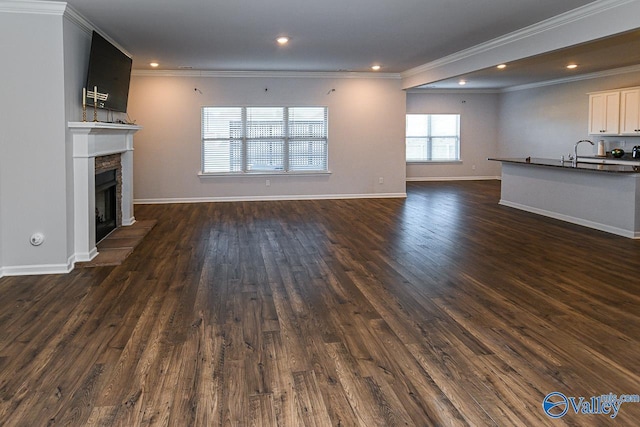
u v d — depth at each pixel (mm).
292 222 7535
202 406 2385
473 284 4348
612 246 5820
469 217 7980
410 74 9484
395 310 3707
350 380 2643
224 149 9664
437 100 13562
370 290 4199
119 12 4914
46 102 4508
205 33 5973
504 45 6266
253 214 8281
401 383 2609
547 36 5438
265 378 2664
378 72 9844
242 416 2301
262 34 6047
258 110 9680
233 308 3756
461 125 13781
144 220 7586
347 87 9891
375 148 10156
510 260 5191
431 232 6742
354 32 5945
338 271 4797
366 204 9406
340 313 3648
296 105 9719
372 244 6000
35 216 4590
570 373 2709
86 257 5008
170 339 3176
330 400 2443
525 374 2699
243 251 5641
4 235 4562
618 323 3424
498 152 13961
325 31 5883
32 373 2705
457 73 7582
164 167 9484
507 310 3693
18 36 4410
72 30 4789
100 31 5781
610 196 6641
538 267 4906
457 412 2332
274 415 2311
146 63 8430
